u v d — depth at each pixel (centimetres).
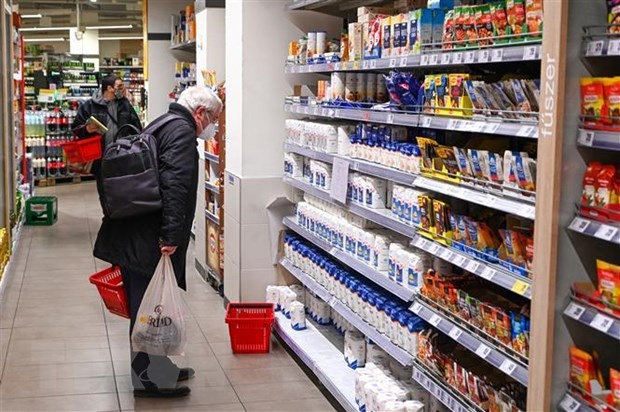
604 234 236
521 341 289
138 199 448
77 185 1543
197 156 482
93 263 859
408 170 393
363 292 457
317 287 534
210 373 521
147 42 1243
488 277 303
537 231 256
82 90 1823
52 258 881
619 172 249
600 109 241
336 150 512
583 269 256
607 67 251
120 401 472
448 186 343
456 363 340
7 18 909
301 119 612
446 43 344
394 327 409
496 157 307
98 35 2781
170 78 1257
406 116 382
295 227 585
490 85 308
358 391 423
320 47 538
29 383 498
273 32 615
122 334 605
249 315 582
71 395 480
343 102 485
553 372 255
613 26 240
